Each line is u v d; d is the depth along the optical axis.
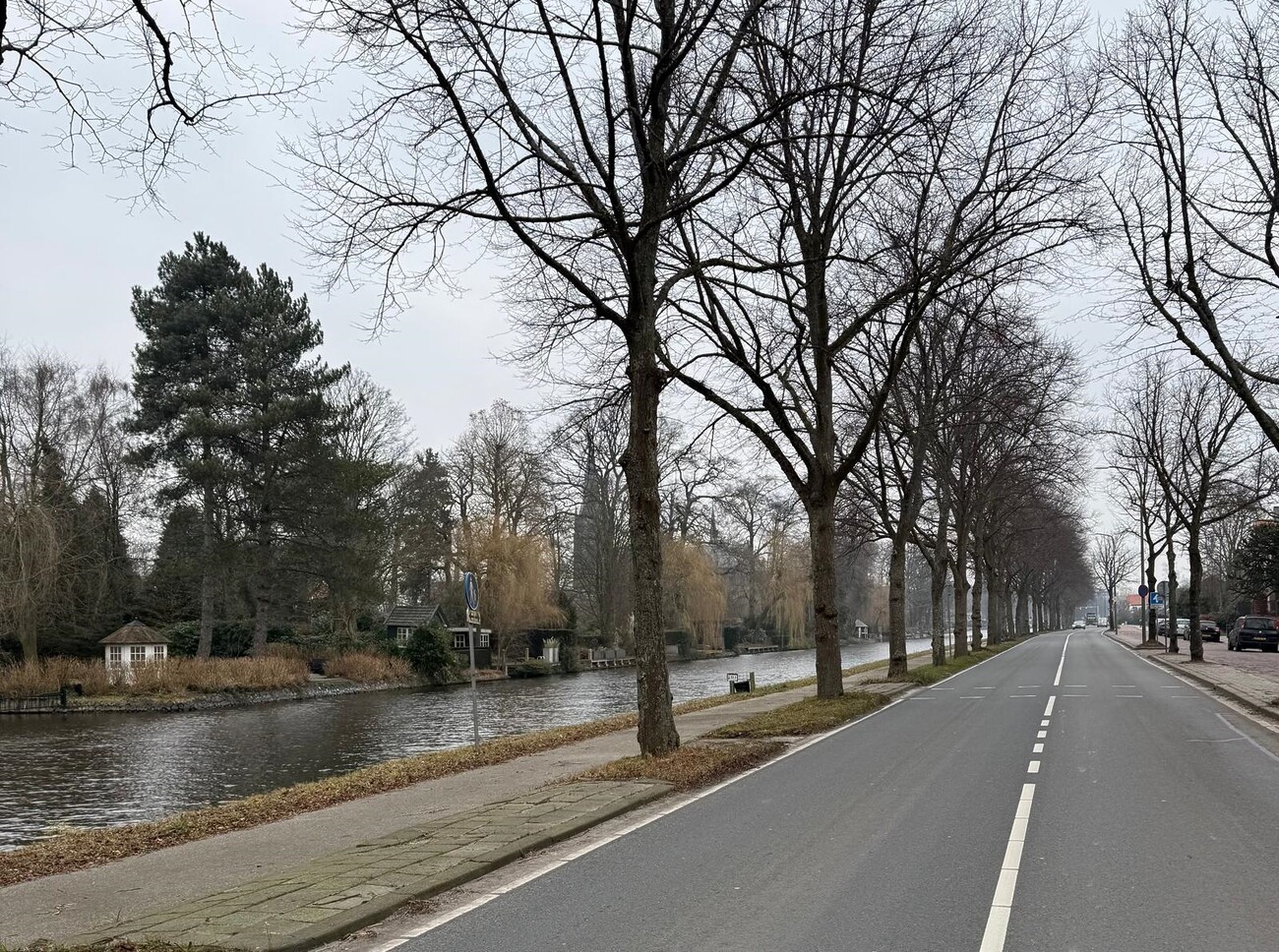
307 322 53.31
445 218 13.26
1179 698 23.53
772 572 85.94
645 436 14.72
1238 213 16.98
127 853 10.05
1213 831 8.98
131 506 58.94
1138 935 6.01
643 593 14.66
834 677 23.75
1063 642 71.62
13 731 33.47
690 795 11.70
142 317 49.84
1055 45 19.62
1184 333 17.86
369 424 65.94
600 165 13.53
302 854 9.43
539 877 7.85
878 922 6.37
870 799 10.97
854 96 15.59
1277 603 74.88
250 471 49.53
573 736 19.14
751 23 14.38
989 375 28.52
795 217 22.42
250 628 55.56
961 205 20.11
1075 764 13.20
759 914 6.61
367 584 52.59
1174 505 38.12
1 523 42.97
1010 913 6.52
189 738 31.30
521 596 59.59
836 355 27.09
